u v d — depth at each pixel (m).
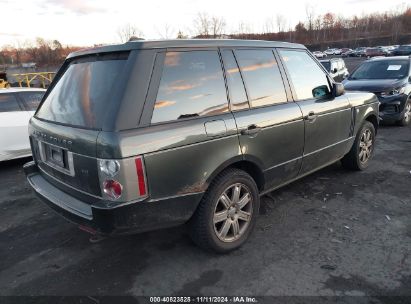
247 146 3.33
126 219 2.65
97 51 3.07
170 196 2.84
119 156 2.53
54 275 3.17
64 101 3.20
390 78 9.18
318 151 4.32
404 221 3.89
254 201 3.52
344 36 96.31
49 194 3.24
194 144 2.91
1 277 3.17
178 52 2.97
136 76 2.70
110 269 3.22
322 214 4.10
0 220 4.34
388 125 9.14
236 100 3.32
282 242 3.54
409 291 2.79
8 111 6.41
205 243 3.22
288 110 3.77
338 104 4.56
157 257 3.37
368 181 5.07
